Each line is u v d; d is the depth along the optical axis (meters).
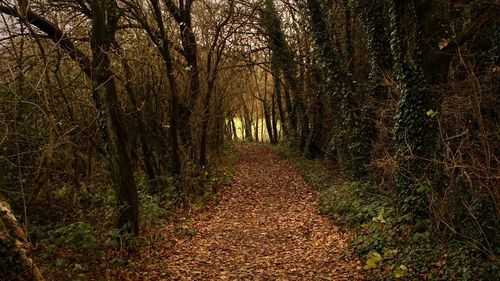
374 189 13.27
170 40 15.59
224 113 25.70
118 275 8.06
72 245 7.77
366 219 10.95
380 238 8.97
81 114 12.42
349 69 17.34
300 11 21.92
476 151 7.49
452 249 7.55
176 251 10.05
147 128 15.28
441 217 8.04
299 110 28.80
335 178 17.95
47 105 8.52
